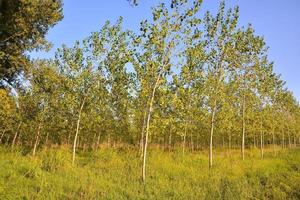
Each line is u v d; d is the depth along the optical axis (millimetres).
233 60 24406
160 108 20391
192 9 17109
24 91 27531
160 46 17016
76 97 23141
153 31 16844
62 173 15242
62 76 25797
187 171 19172
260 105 34906
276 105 39062
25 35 23578
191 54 18500
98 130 34406
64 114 28422
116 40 22500
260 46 25953
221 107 24906
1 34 22703
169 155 26156
